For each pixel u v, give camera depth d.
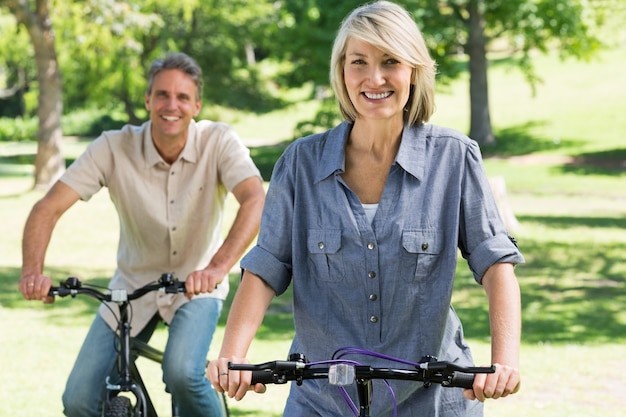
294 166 3.78
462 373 3.25
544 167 37.88
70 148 54.06
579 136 42.78
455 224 3.66
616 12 41.59
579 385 9.12
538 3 39.88
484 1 40.59
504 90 51.47
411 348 3.71
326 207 3.72
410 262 3.67
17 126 64.56
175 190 5.77
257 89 49.62
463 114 48.94
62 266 16.69
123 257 5.93
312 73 41.53
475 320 12.40
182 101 5.65
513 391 3.24
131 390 5.31
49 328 11.91
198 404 5.49
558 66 53.97
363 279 3.69
